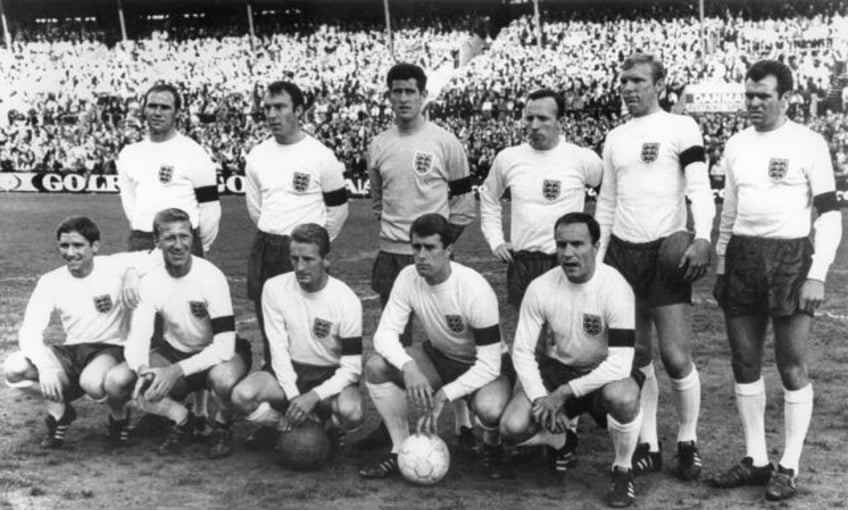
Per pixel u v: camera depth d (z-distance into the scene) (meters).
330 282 5.44
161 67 35.06
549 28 33.97
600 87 30.64
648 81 5.21
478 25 34.72
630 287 4.98
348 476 5.18
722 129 26.23
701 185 5.12
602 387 4.82
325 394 5.27
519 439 5.00
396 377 5.28
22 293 11.66
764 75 4.80
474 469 5.35
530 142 5.90
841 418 6.28
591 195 22.11
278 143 6.40
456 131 28.78
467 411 5.68
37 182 28.12
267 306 5.48
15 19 36.53
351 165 26.92
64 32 36.59
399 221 6.17
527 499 4.84
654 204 5.21
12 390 6.93
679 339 5.14
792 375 4.90
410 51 34.41
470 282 5.13
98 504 4.69
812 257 4.77
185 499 4.78
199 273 5.62
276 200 6.33
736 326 5.03
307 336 5.44
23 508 4.63
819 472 5.23
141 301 5.62
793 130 4.87
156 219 5.50
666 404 6.67
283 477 5.15
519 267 5.93
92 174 27.86
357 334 5.40
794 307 4.79
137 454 5.54
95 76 34.91
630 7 33.38
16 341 8.72
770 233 4.85
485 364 5.13
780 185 4.83
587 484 5.09
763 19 31.94
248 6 34.72
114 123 32.06
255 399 5.25
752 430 5.08
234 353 5.64
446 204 6.23
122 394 5.50
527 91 30.64
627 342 4.86
